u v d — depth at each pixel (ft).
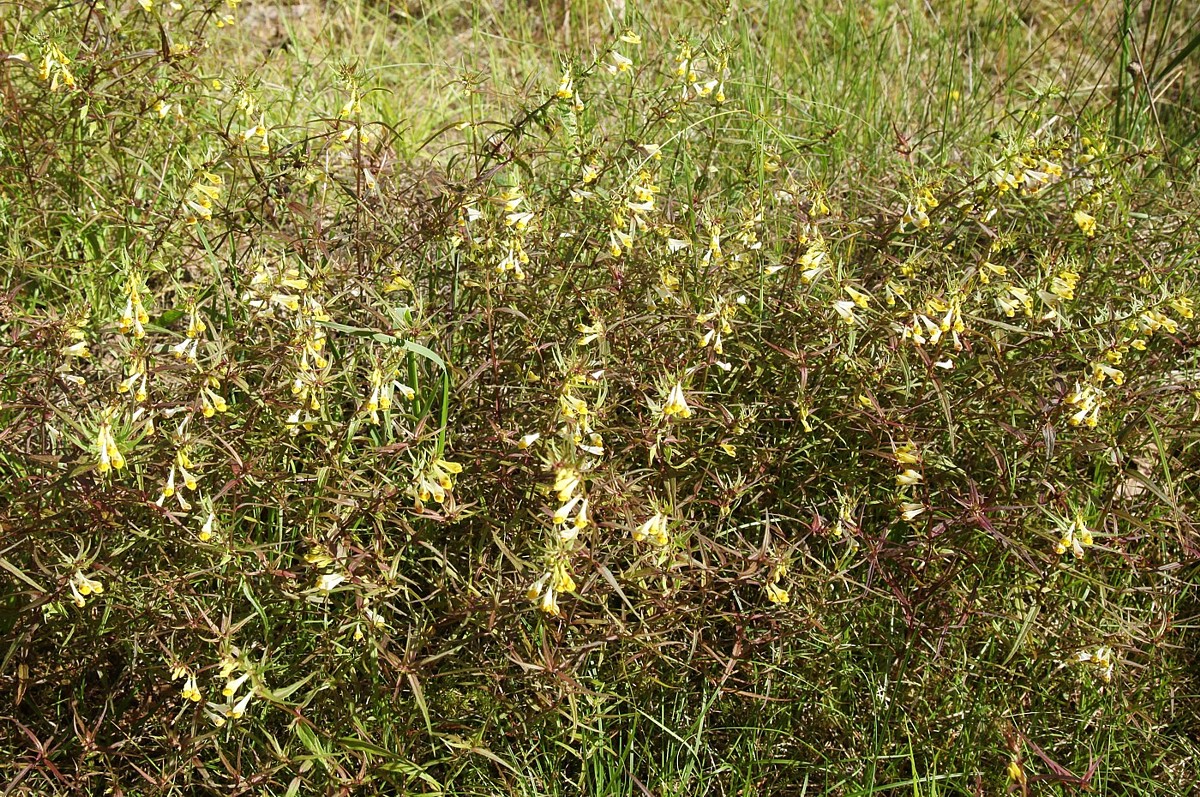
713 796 2.47
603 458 2.37
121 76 2.82
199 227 2.60
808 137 3.58
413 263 2.82
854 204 3.24
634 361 2.58
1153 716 2.58
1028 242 2.97
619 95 3.60
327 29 4.33
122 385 2.19
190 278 3.08
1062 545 2.33
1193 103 4.05
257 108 2.69
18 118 2.84
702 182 3.09
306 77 3.67
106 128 2.96
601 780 2.35
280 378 2.39
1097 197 2.88
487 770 2.41
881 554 2.46
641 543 2.30
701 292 2.64
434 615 2.42
